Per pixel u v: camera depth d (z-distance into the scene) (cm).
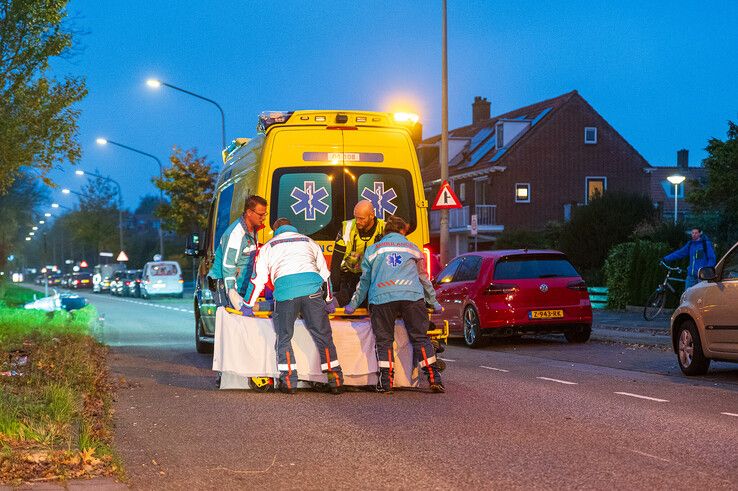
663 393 992
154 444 718
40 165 1731
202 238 1534
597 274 2889
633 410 870
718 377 1150
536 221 4759
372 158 1125
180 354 1537
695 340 1155
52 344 1487
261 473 617
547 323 1589
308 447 701
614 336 1734
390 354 995
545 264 1622
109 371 1222
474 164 4991
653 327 1866
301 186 1109
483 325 1584
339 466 635
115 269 7419
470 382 1099
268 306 1029
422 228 1128
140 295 5650
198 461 656
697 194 2764
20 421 724
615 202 3041
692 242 1862
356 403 927
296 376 991
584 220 3053
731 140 2717
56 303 2655
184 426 796
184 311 3484
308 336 1012
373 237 1045
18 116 1652
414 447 696
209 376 1180
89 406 859
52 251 13550
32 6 1623
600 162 4841
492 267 1603
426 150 5759
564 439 723
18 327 1775
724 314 1100
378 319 990
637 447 689
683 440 716
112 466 601
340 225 1111
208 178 5262
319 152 1116
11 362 1218
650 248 2397
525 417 830
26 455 615
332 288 1073
